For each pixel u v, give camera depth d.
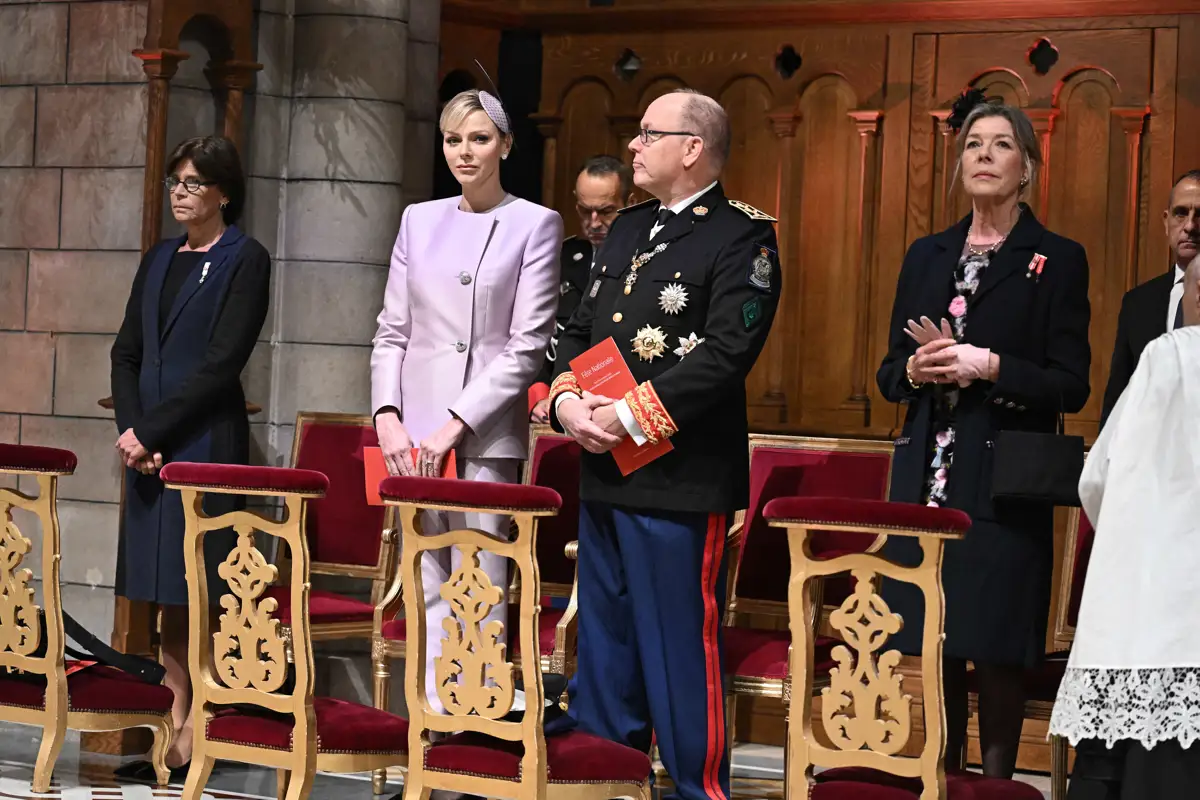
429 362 16.97
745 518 18.28
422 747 14.13
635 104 24.34
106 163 20.75
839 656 13.06
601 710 15.46
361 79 21.25
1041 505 15.04
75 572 20.97
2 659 17.44
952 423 15.36
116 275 20.70
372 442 19.97
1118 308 22.11
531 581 13.59
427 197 23.06
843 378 23.25
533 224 17.09
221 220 19.14
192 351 18.61
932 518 12.71
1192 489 12.26
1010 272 15.36
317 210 21.30
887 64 23.11
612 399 15.12
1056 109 22.31
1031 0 22.38
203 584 15.38
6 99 21.33
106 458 20.81
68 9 20.97
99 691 17.31
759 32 23.70
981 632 14.90
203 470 15.12
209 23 20.61
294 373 21.41
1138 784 12.30
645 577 15.05
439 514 16.72
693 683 15.02
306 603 14.82
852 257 23.23
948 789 12.83
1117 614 12.24
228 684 15.22
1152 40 21.95
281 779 16.55
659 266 15.30
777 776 19.78
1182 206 16.41
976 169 15.41
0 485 21.31
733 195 23.91
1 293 21.36
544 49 24.73
